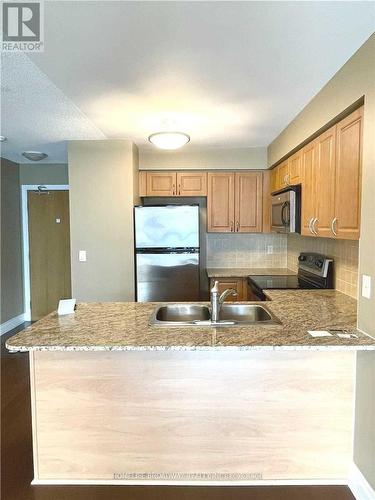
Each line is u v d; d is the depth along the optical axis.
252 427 1.84
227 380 1.83
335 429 1.83
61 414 1.84
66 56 1.75
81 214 3.47
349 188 1.91
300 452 1.84
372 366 1.62
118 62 1.81
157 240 3.51
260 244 4.41
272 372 1.82
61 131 3.09
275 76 2.01
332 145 2.15
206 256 4.41
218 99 2.35
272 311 2.17
